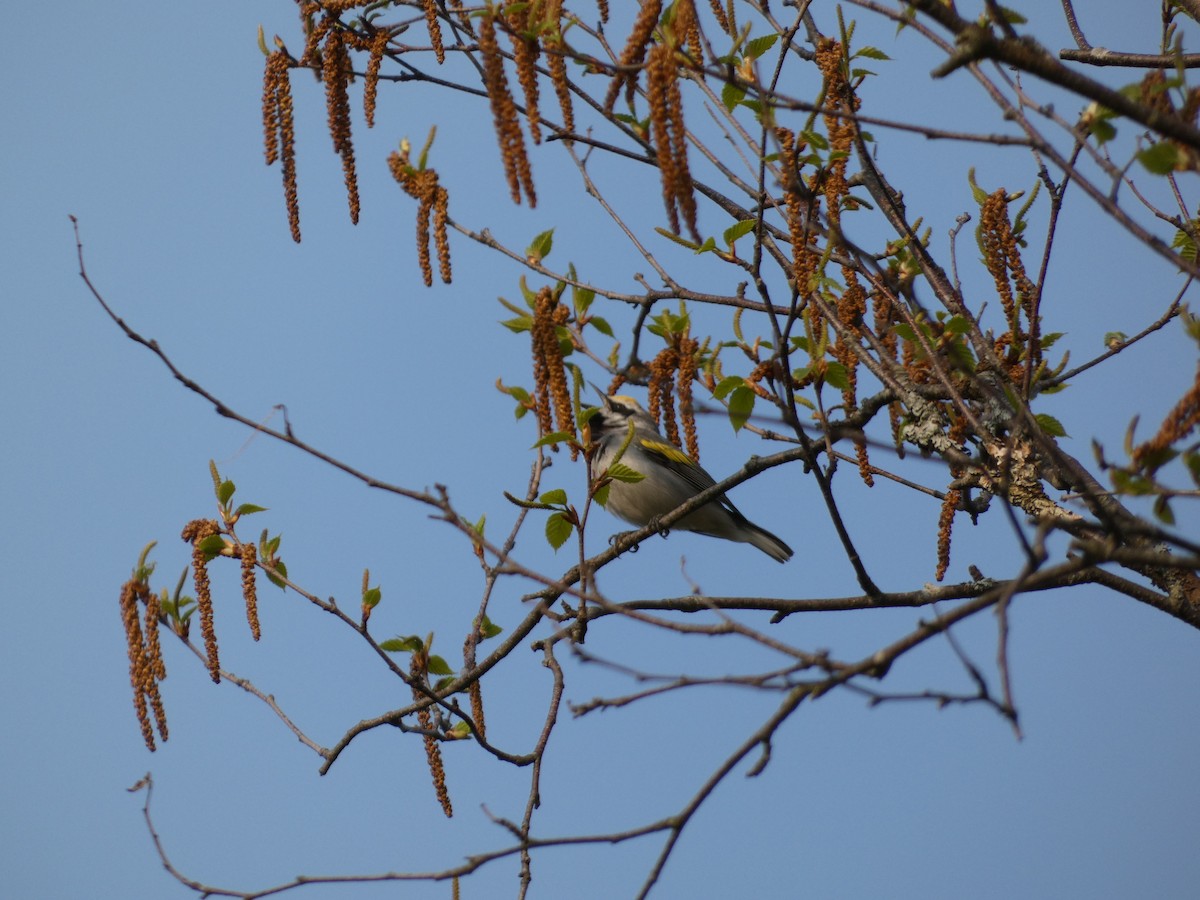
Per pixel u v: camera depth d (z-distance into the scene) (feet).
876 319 36.32
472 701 40.47
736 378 33.55
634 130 38.60
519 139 28.04
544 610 33.42
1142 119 21.47
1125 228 21.99
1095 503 22.80
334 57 35.73
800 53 39.99
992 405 34.94
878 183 37.35
